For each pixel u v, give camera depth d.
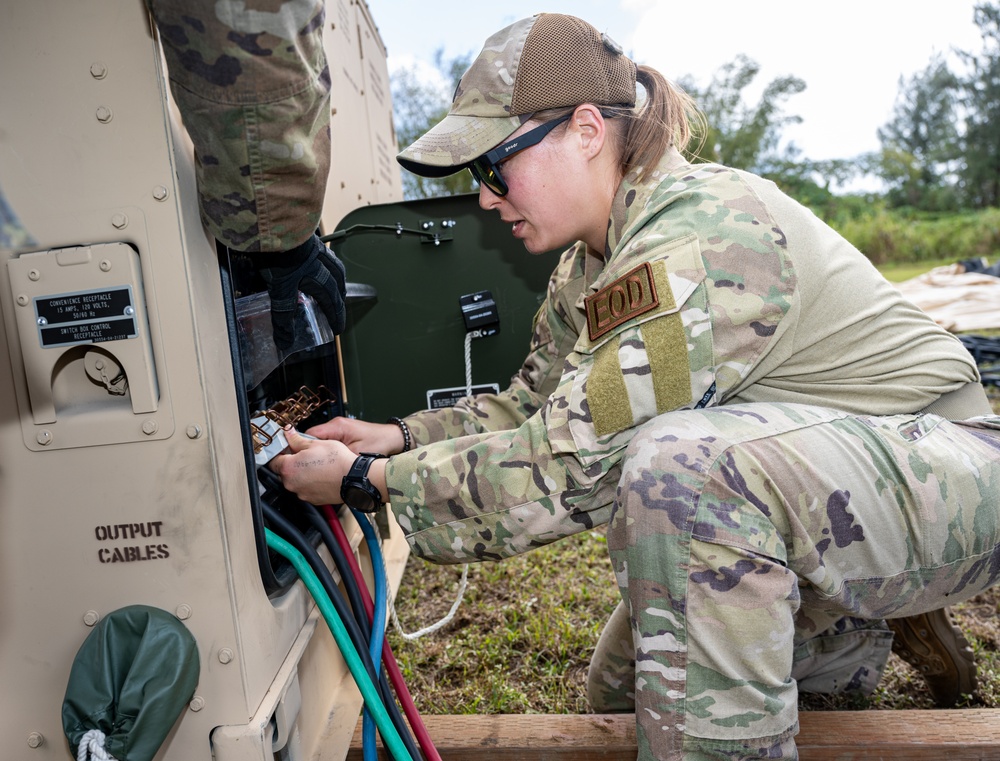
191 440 0.90
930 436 1.12
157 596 0.93
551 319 1.57
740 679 0.98
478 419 1.56
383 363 2.04
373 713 1.13
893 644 1.57
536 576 2.22
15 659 0.96
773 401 1.19
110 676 0.90
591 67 1.17
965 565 1.13
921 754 1.22
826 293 1.14
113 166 0.86
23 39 0.84
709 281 1.04
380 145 3.09
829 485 1.03
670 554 0.99
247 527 1.00
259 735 0.94
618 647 1.42
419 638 1.89
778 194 1.17
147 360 0.88
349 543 1.46
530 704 1.59
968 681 1.50
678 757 1.00
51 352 0.89
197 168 0.89
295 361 1.69
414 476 1.13
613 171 1.24
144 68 0.83
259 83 0.80
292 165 0.89
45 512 0.93
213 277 0.95
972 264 6.50
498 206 1.30
